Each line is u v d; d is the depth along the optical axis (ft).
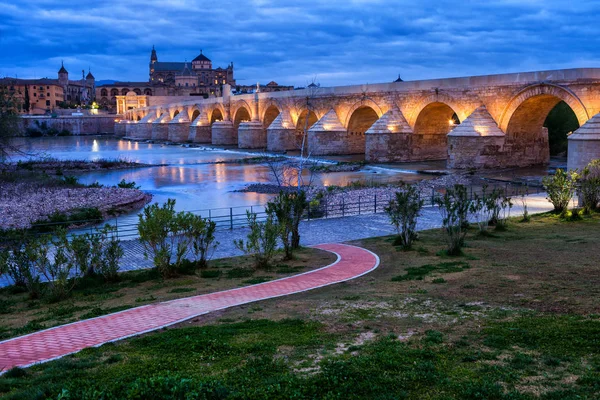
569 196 95.45
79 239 61.57
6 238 77.46
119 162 234.38
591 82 152.66
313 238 84.89
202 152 317.01
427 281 52.26
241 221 107.45
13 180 168.04
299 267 63.21
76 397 24.67
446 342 33.27
